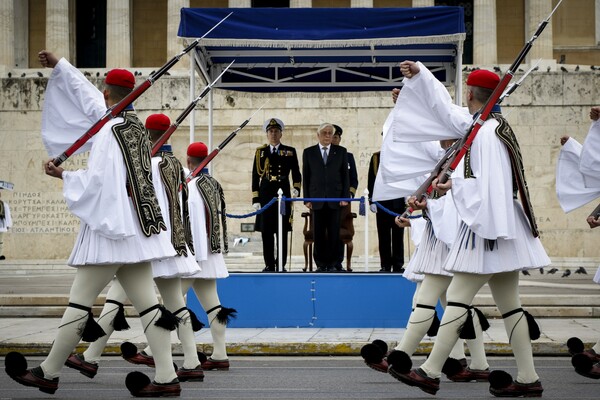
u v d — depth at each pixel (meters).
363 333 22.14
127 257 12.47
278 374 16.73
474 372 15.46
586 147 16.42
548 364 18.19
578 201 16.88
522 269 12.74
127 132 12.71
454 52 26.06
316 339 20.80
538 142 49.84
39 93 51.38
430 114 13.05
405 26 23.69
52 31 57.22
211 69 27.14
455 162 12.66
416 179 16.39
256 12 23.94
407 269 17.03
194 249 17.03
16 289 32.25
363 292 23.42
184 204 15.43
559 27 61.09
